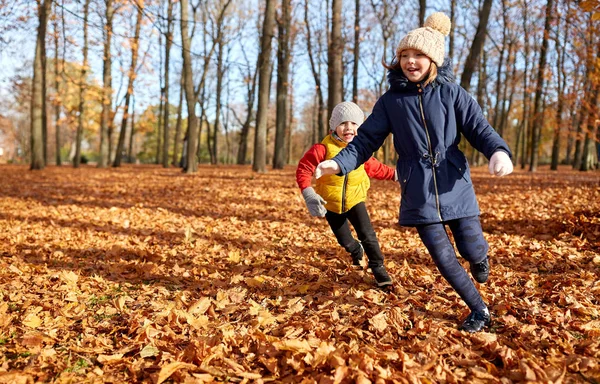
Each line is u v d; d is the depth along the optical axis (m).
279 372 2.42
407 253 5.05
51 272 4.50
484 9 12.85
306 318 3.17
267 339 2.74
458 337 2.78
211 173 19.08
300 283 4.05
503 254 4.85
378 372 2.25
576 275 3.94
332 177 3.82
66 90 24.56
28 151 55.25
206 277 4.39
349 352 2.49
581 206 7.41
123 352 2.67
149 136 57.16
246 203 9.48
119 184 14.06
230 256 5.00
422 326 2.87
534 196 9.73
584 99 15.19
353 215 3.87
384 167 3.96
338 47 15.35
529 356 2.44
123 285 4.10
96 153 62.31
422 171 2.82
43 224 7.26
